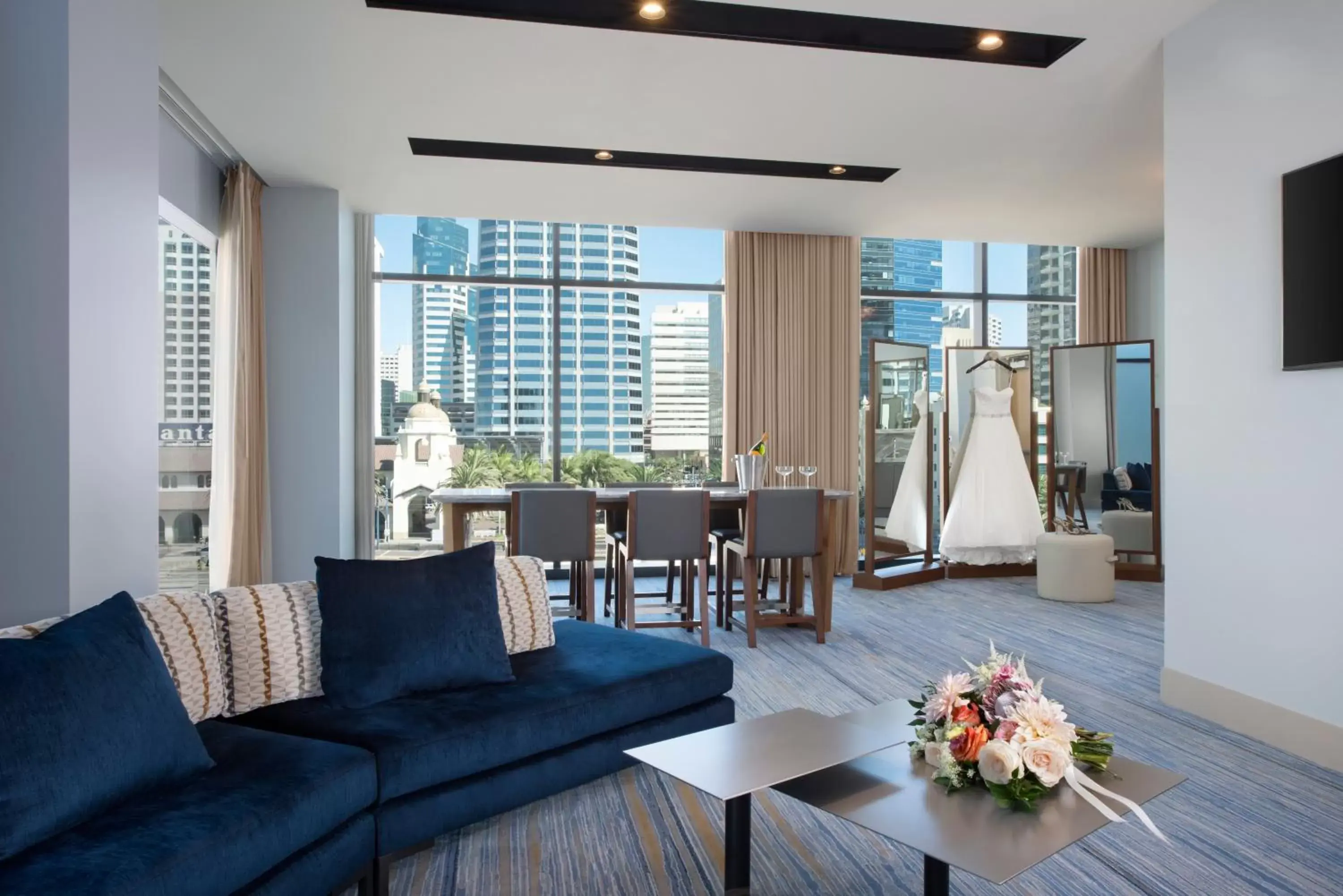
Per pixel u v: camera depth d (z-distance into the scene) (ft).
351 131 15.01
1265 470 10.25
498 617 8.69
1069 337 25.31
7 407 7.41
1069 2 10.93
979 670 6.43
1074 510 23.18
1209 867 7.17
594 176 17.53
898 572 21.71
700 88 13.42
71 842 4.91
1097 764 6.07
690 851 7.47
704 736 6.59
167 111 13.94
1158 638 15.79
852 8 11.06
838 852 7.50
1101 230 22.15
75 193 7.58
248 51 12.01
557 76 12.93
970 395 23.15
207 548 16.25
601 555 23.11
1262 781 9.02
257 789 5.70
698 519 14.96
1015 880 6.95
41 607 7.45
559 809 8.36
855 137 15.51
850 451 23.02
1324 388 9.48
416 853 6.93
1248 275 10.47
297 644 7.89
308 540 18.29
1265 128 10.24
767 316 22.53
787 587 20.71
